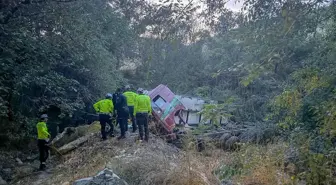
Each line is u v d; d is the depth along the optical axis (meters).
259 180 5.42
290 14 3.64
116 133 11.64
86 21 12.05
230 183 5.61
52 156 11.43
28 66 10.27
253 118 12.67
